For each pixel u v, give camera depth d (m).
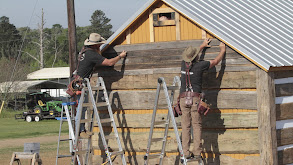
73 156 10.45
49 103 37.00
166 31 10.75
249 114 9.73
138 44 11.01
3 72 49.50
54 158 16.25
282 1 12.96
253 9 11.58
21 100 49.31
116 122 11.27
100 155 11.57
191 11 10.52
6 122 35.44
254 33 10.27
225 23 10.34
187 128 9.59
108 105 10.52
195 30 10.43
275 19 11.38
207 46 10.16
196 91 9.48
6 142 21.75
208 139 10.19
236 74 9.85
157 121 10.04
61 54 94.31
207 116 10.17
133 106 11.05
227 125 9.96
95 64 10.64
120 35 11.12
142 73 10.96
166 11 10.66
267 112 9.44
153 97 10.85
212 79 10.11
